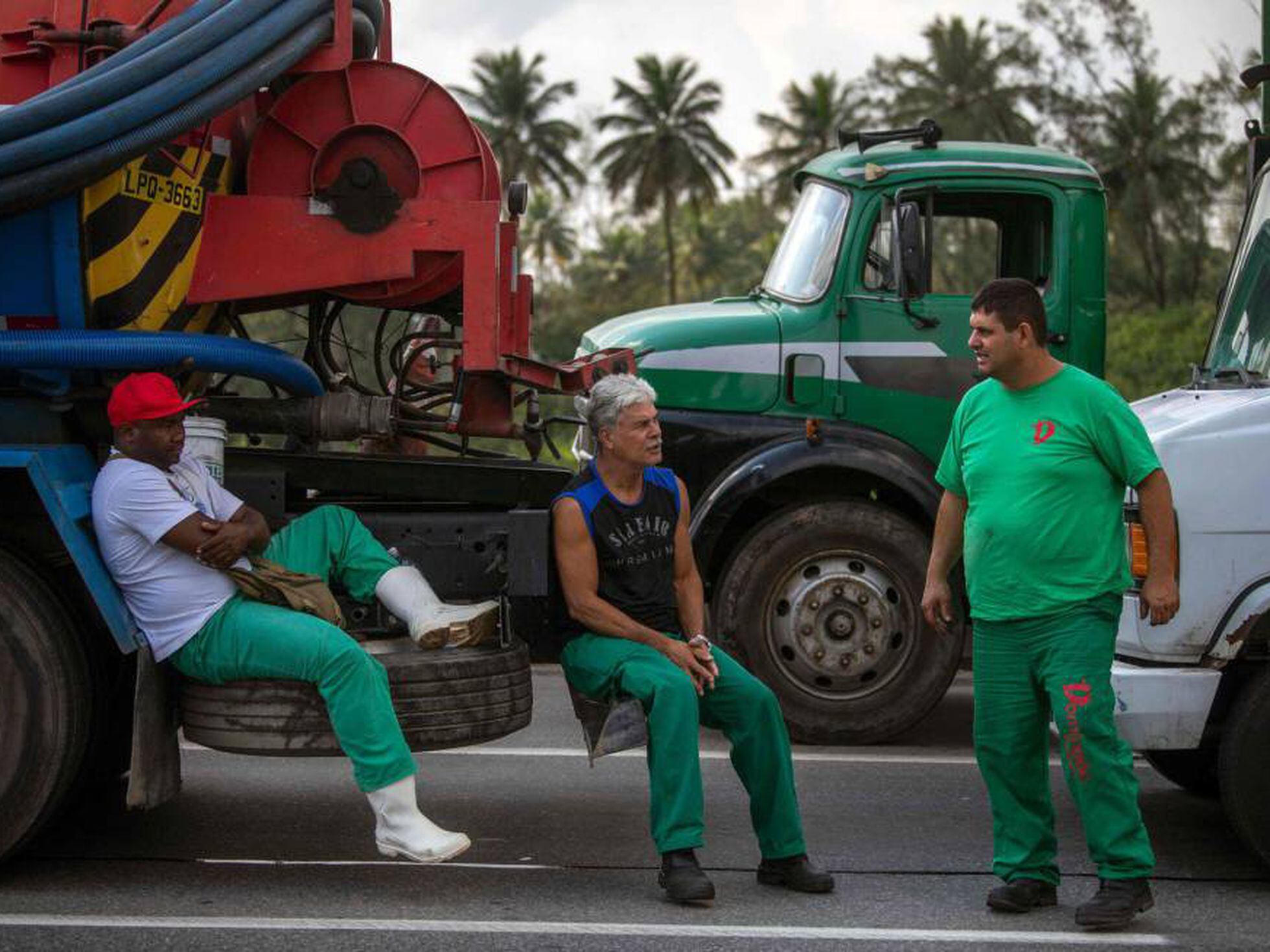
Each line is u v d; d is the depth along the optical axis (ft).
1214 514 17.25
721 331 25.96
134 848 18.60
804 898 16.65
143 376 16.72
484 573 18.74
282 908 16.12
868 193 26.04
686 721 16.21
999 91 218.38
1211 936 15.38
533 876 17.46
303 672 16.19
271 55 17.80
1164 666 17.44
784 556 24.93
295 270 18.78
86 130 16.83
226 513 17.31
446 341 20.02
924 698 24.98
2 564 16.66
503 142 282.77
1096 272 25.94
